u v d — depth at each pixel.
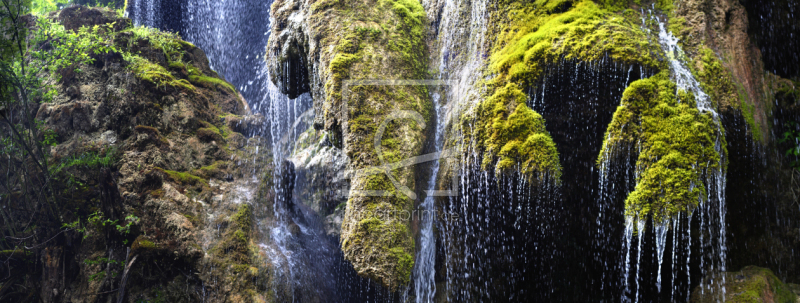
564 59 3.68
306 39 5.19
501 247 4.79
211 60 11.70
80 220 6.01
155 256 5.24
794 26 5.01
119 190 5.51
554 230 4.69
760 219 4.59
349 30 4.60
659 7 3.86
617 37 3.55
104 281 5.46
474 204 4.31
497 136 3.89
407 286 4.17
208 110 6.93
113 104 6.36
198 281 5.16
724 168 3.50
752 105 3.79
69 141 6.38
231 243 5.41
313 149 7.93
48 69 6.80
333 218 6.68
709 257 4.17
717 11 3.80
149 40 7.24
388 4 4.89
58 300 5.85
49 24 6.40
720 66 3.60
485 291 4.94
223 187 5.99
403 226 4.04
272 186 6.39
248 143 6.65
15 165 6.50
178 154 6.05
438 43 4.91
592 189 4.26
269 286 5.31
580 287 4.97
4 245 6.28
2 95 5.80
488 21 4.38
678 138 3.38
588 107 3.91
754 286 4.02
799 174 4.69
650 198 3.42
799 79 5.21
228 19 11.77
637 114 3.50
